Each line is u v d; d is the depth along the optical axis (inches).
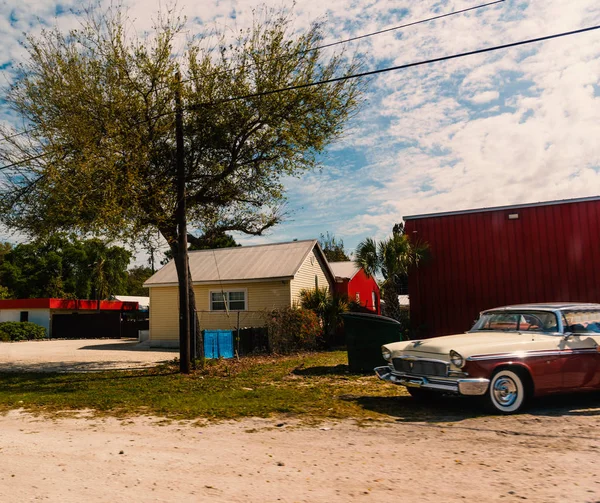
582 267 641.6
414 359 311.4
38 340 1346.0
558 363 297.7
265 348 781.9
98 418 305.0
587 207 647.1
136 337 1421.0
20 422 299.7
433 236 719.7
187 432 258.5
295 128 553.0
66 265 1967.3
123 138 482.3
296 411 308.5
